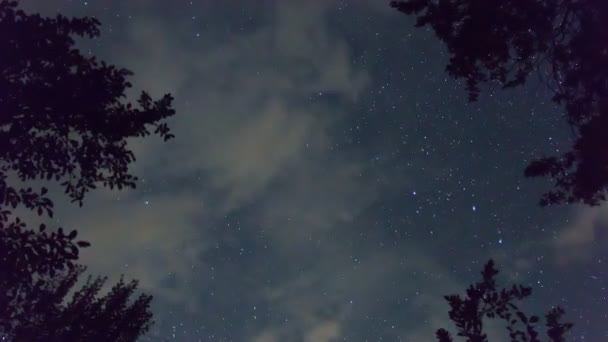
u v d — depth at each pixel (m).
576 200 5.02
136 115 4.24
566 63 4.97
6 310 4.10
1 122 3.77
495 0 5.05
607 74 4.69
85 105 3.96
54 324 4.82
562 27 4.89
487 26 5.10
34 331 4.56
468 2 5.20
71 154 4.11
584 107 4.92
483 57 5.29
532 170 5.04
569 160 4.94
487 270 3.77
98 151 4.19
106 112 4.13
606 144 4.31
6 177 3.82
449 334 3.65
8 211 3.64
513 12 5.04
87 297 5.55
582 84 4.86
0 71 3.80
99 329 5.29
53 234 3.58
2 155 3.79
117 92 4.16
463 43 5.27
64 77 3.94
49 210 3.73
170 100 4.37
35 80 3.93
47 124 3.94
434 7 5.35
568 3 4.80
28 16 4.02
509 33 5.16
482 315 3.67
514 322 3.66
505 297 3.68
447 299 3.75
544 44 5.08
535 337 3.59
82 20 4.31
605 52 4.64
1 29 3.84
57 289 5.04
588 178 4.57
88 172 4.24
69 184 4.24
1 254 3.49
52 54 4.00
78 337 5.06
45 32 4.02
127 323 5.53
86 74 4.02
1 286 3.81
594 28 4.62
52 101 3.83
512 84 5.40
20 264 3.54
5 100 3.73
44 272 3.63
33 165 4.00
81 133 4.12
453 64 5.44
